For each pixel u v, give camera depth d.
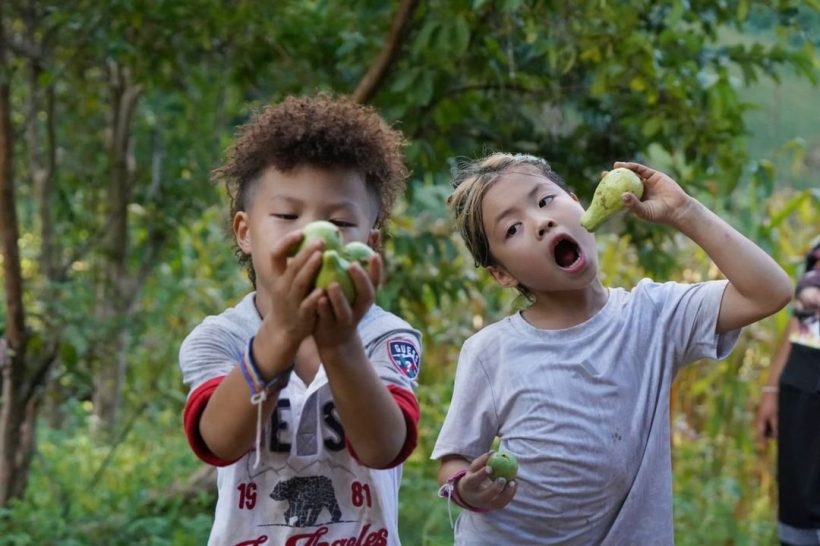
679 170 6.26
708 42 6.69
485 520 3.34
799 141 7.20
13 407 6.09
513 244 3.32
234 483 2.67
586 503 3.26
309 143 2.51
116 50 6.01
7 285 5.89
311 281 2.15
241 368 2.31
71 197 8.62
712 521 6.62
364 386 2.30
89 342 6.55
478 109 6.06
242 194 2.67
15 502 6.07
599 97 5.89
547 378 3.31
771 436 5.82
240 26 5.86
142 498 6.54
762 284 3.16
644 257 6.27
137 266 8.77
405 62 5.68
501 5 4.94
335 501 2.69
